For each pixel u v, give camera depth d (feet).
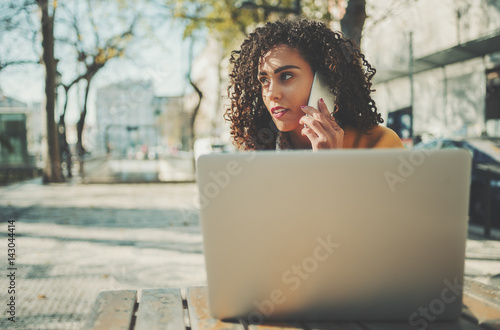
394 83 47.65
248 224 3.22
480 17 35.37
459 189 3.17
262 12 36.47
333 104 5.13
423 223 3.19
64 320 9.71
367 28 29.09
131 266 14.34
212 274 3.33
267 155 3.14
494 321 3.41
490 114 35.60
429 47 42.11
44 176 47.70
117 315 3.62
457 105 39.11
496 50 33.71
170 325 3.36
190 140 54.65
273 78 4.97
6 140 16.01
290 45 4.88
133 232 20.08
